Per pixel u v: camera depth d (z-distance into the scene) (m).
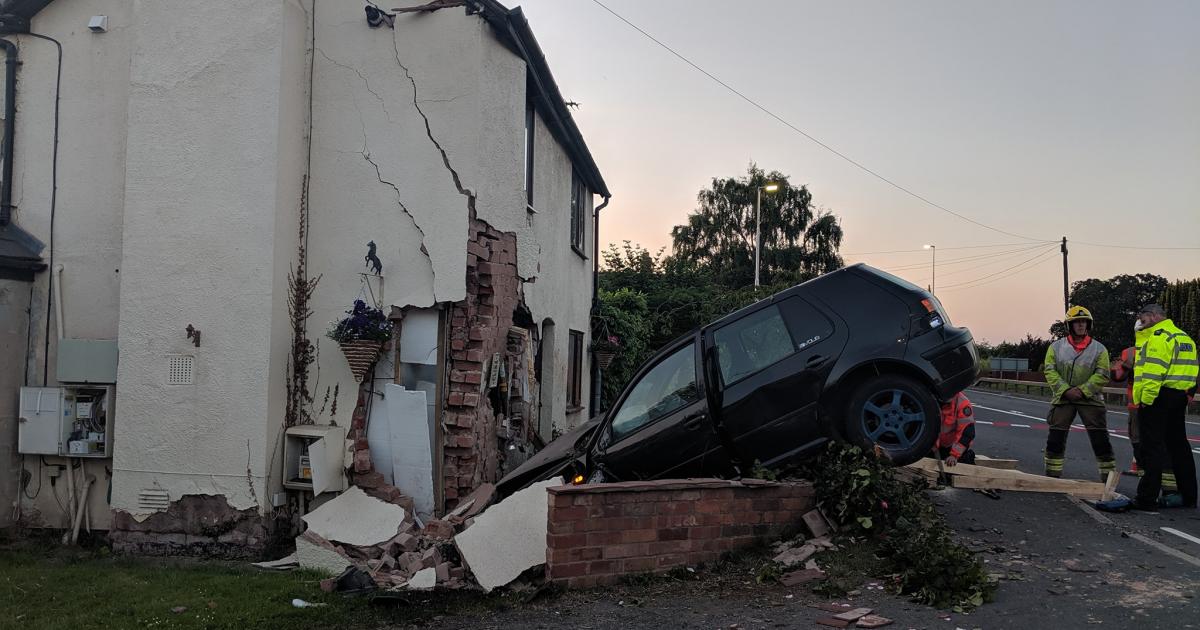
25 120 8.73
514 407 9.49
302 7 8.29
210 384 7.79
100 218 8.54
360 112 8.34
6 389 8.34
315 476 7.68
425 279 8.16
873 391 6.75
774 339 7.09
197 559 7.62
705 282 22.69
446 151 8.19
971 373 6.91
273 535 7.81
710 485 6.12
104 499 8.27
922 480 7.27
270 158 7.82
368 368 8.00
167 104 8.00
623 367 17.02
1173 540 6.45
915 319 6.95
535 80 9.63
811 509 6.47
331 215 8.31
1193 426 19.08
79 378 8.11
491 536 6.14
